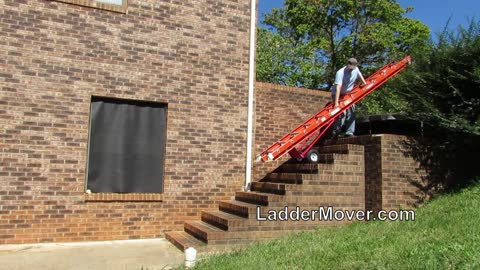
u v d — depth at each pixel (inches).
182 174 375.9
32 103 333.7
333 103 394.6
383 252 236.4
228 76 397.7
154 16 374.6
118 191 358.0
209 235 310.5
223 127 392.5
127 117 365.4
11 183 325.1
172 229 368.8
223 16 399.9
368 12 1167.0
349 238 282.0
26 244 326.0
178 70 379.9
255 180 409.1
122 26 363.6
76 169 342.3
